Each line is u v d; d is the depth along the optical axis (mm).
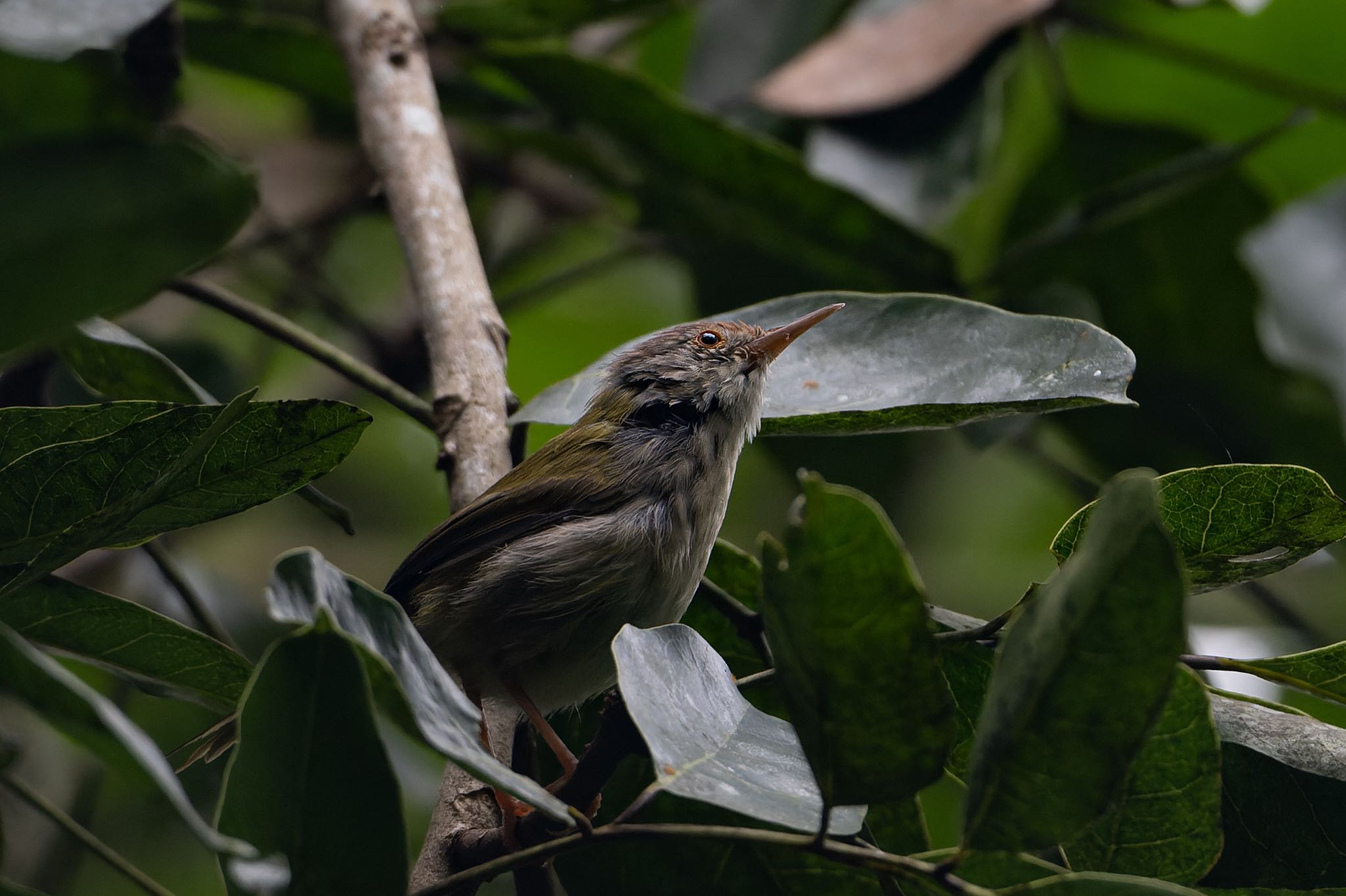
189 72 14328
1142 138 12336
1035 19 11594
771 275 12211
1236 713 6211
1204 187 11797
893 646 4129
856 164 11188
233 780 4180
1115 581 3832
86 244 3418
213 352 11273
